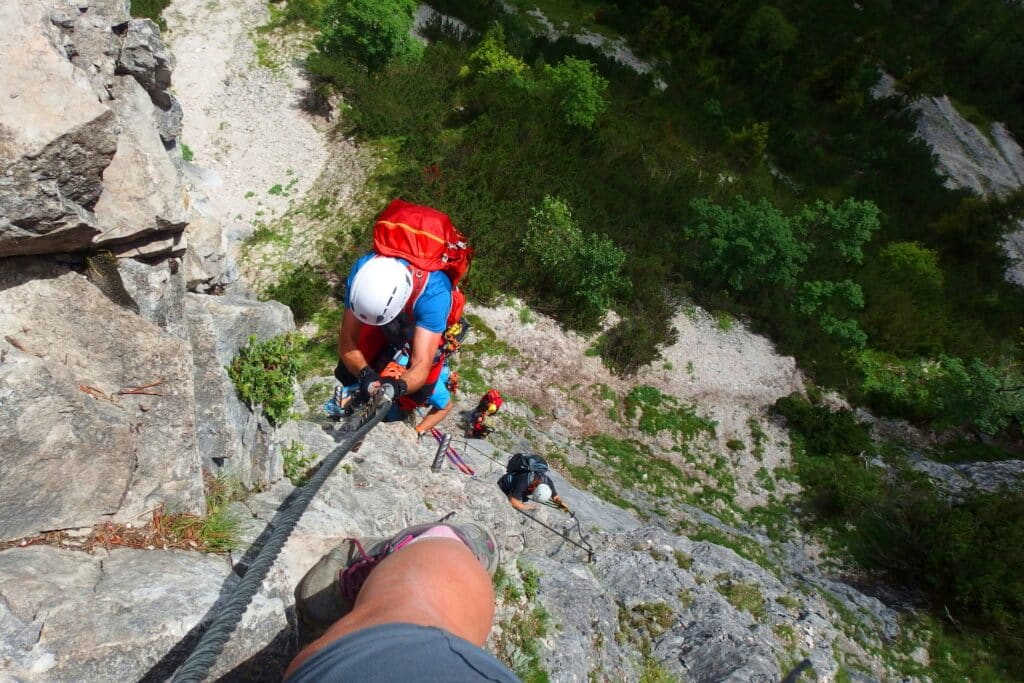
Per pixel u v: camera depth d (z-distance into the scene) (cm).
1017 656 1541
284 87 2741
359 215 2277
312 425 712
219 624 150
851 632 1371
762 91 3834
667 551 1170
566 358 2019
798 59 4131
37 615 292
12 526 329
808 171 3478
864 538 1825
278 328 556
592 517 1292
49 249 341
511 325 2009
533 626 637
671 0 4059
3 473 319
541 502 1105
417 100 2720
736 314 2412
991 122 4684
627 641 832
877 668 1323
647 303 2241
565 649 641
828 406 2147
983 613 1598
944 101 4588
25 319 343
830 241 2802
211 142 2506
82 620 296
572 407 1928
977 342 2889
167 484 380
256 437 494
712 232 2402
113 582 323
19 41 303
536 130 2633
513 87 2802
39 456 327
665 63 3734
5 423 315
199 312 446
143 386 374
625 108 3136
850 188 3491
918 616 1598
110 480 353
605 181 2594
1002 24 5191
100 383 363
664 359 2161
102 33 371
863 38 4612
